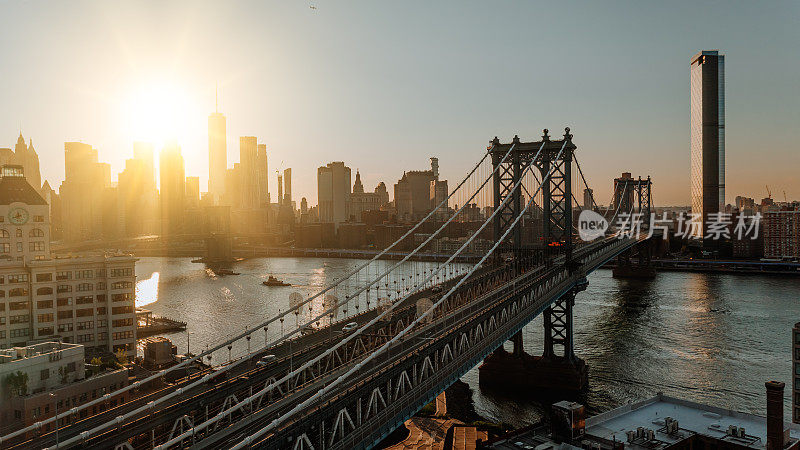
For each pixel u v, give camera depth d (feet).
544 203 440.86
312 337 302.04
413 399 209.36
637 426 242.37
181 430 186.50
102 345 406.21
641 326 553.64
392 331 295.28
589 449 218.18
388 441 284.82
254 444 163.43
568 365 382.01
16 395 250.16
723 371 406.62
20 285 378.94
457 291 380.58
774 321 573.33
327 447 178.29
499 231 451.12
